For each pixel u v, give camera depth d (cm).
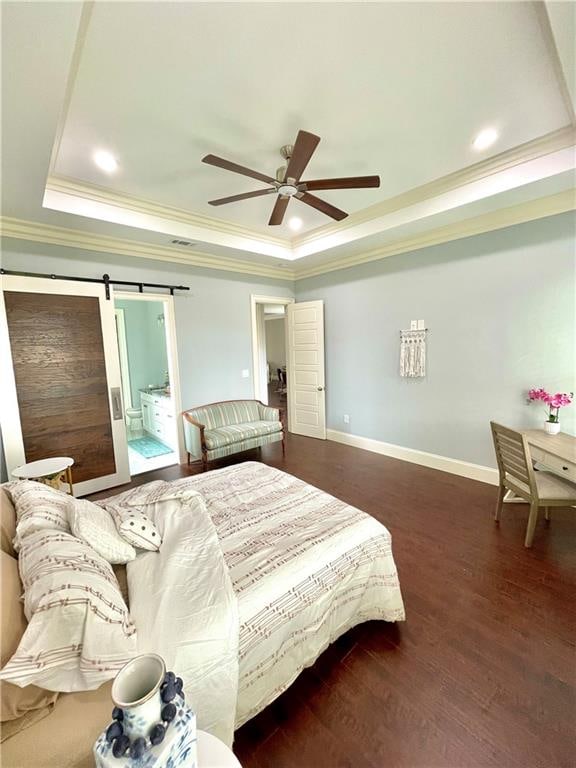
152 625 111
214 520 185
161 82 176
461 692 140
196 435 402
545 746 121
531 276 303
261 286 511
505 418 331
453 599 193
